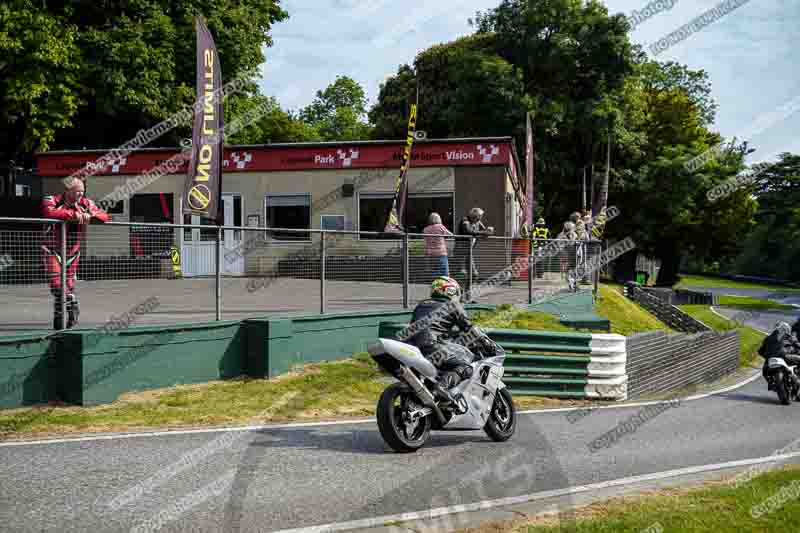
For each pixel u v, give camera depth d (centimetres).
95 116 2858
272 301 1092
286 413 868
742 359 2545
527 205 2281
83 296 887
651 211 4303
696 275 9112
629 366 1259
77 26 2533
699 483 639
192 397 891
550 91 3722
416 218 2170
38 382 818
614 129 3659
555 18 3659
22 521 462
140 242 942
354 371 1095
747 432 969
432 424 721
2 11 2194
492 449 707
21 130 2533
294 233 1120
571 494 535
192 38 2750
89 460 621
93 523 460
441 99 3866
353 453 677
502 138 2106
